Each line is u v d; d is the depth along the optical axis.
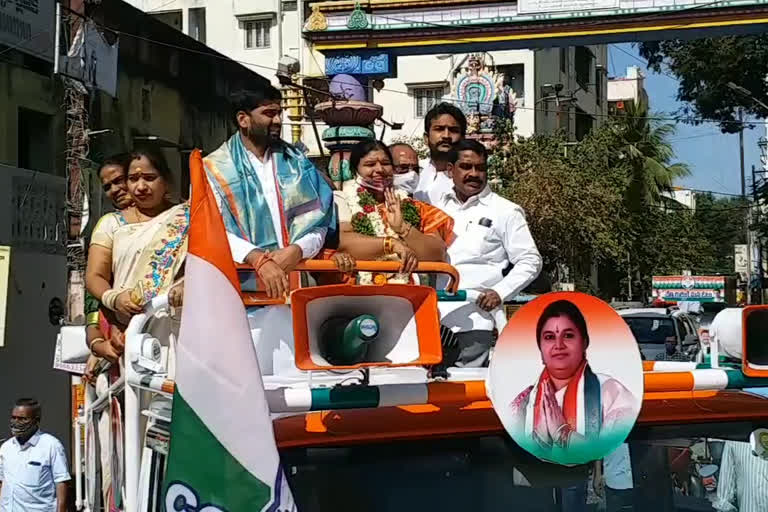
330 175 11.41
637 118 36.69
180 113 21.02
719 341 3.08
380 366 2.44
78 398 8.36
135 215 4.32
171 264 3.63
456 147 4.39
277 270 2.93
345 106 11.40
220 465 2.17
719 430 2.82
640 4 13.37
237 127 3.58
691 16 13.27
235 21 36.78
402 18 14.11
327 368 2.41
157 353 2.98
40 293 15.98
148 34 19.80
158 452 2.82
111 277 4.19
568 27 13.71
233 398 2.19
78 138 12.96
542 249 28.78
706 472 2.79
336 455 2.52
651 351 16.83
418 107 36.91
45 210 16.23
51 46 16.73
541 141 29.55
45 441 8.25
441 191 5.04
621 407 2.44
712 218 61.91
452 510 2.56
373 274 3.64
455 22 14.01
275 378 3.18
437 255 4.06
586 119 44.00
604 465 2.67
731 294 40.00
